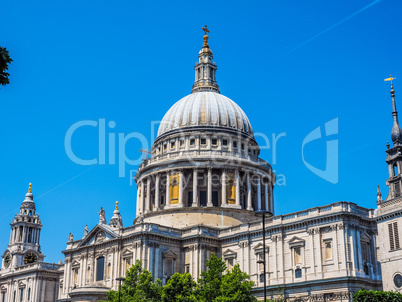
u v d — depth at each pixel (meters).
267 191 133.88
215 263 90.12
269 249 103.00
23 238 168.25
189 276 90.00
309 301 93.06
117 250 111.75
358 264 91.50
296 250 99.06
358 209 96.25
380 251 78.44
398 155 81.12
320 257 94.25
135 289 90.44
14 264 162.62
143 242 107.31
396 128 83.25
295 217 100.81
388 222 77.69
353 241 92.25
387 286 76.25
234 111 138.88
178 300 85.38
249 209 126.25
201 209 122.25
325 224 95.00
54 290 152.38
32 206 174.12
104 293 107.00
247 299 84.12
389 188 81.56
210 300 86.69
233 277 86.38
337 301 89.44
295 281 96.88
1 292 162.50
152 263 106.31
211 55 152.62
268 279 101.25
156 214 126.38
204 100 138.38
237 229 111.12
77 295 107.38
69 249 125.06
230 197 126.56
